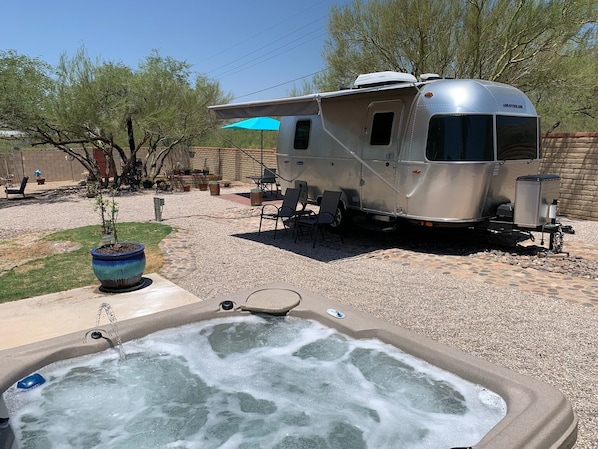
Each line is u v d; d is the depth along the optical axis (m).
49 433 3.28
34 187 19.30
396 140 7.40
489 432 2.75
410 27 11.17
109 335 4.21
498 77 10.86
